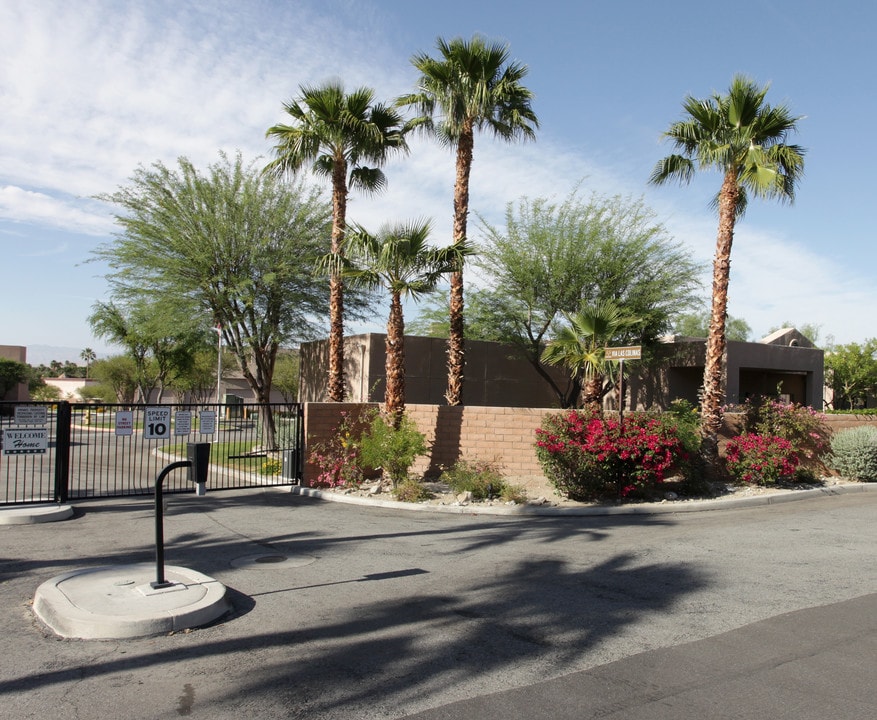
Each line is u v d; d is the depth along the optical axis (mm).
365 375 20828
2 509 10938
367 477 15141
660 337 22203
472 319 22375
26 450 11516
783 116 14266
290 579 7406
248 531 10039
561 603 6590
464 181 16938
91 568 7141
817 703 4379
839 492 14781
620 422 13156
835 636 5637
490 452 15273
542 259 19781
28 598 6578
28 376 62375
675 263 20141
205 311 20844
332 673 4855
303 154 17203
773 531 10383
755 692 4543
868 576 7621
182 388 51562
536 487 13961
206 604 5988
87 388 64188
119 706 4309
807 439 16391
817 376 27047
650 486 13336
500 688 4613
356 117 16781
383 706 4336
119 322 36531
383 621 6020
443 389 21656
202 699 4422
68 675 4781
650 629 5836
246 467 17062
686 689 4598
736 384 24172
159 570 6461
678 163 15461
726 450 15039
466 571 7832
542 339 22344
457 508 12117
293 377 47938
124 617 5617
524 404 22969
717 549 9055
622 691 4566
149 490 13984
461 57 16594
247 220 20453
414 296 14586
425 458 15570
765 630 5797
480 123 17547
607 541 9594
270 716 4195
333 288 16875
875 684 4672
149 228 19719
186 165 20141
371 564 8141
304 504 12680
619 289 19891
